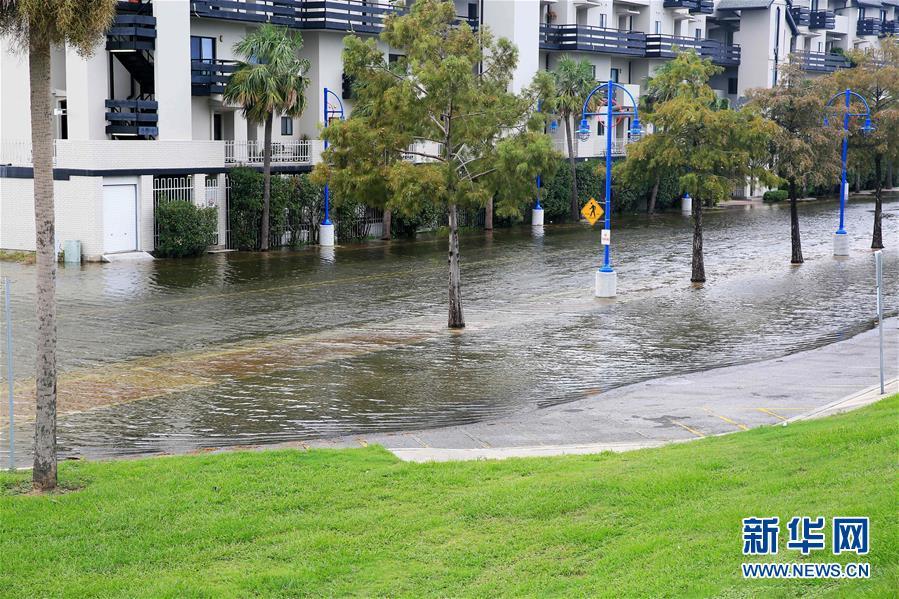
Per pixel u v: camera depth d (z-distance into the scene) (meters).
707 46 76.19
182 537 10.57
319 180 25.67
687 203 67.44
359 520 10.98
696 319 27.84
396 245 45.91
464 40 25.89
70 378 20.09
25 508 11.34
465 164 26.23
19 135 41.16
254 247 43.06
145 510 11.25
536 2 58.81
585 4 67.50
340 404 18.19
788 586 8.09
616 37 68.25
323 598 9.17
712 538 9.31
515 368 21.39
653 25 74.19
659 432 15.83
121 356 22.23
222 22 46.97
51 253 12.14
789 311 29.27
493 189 26.23
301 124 51.59
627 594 8.48
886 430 11.96
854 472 10.57
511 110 25.80
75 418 17.11
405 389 19.41
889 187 88.31
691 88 34.12
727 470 11.65
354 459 13.52
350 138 24.91
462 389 19.42
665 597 8.32
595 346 23.88
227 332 25.22
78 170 37.41
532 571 9.47
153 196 39.62
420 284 33.97
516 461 13.22
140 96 42.62
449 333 25.47
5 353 22.03
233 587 9.35
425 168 25.09
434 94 24.62
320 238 45.28
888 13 102.12
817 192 79.94
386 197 25.88
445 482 12.25
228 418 17.17
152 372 20.73
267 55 40.91
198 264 38.06
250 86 40.38
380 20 51.78
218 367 21.27
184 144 40.28
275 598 9.18
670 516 10.23
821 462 11.30
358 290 32.47
